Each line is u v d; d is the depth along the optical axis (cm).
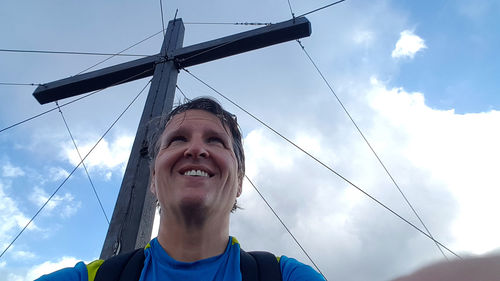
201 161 52
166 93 121
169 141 56
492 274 26
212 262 46
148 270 45
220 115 61
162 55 140
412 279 29
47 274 42
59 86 141
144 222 91
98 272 44
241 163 64
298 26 130
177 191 48
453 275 27
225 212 51
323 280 41
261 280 42
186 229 49
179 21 159
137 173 100
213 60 139
